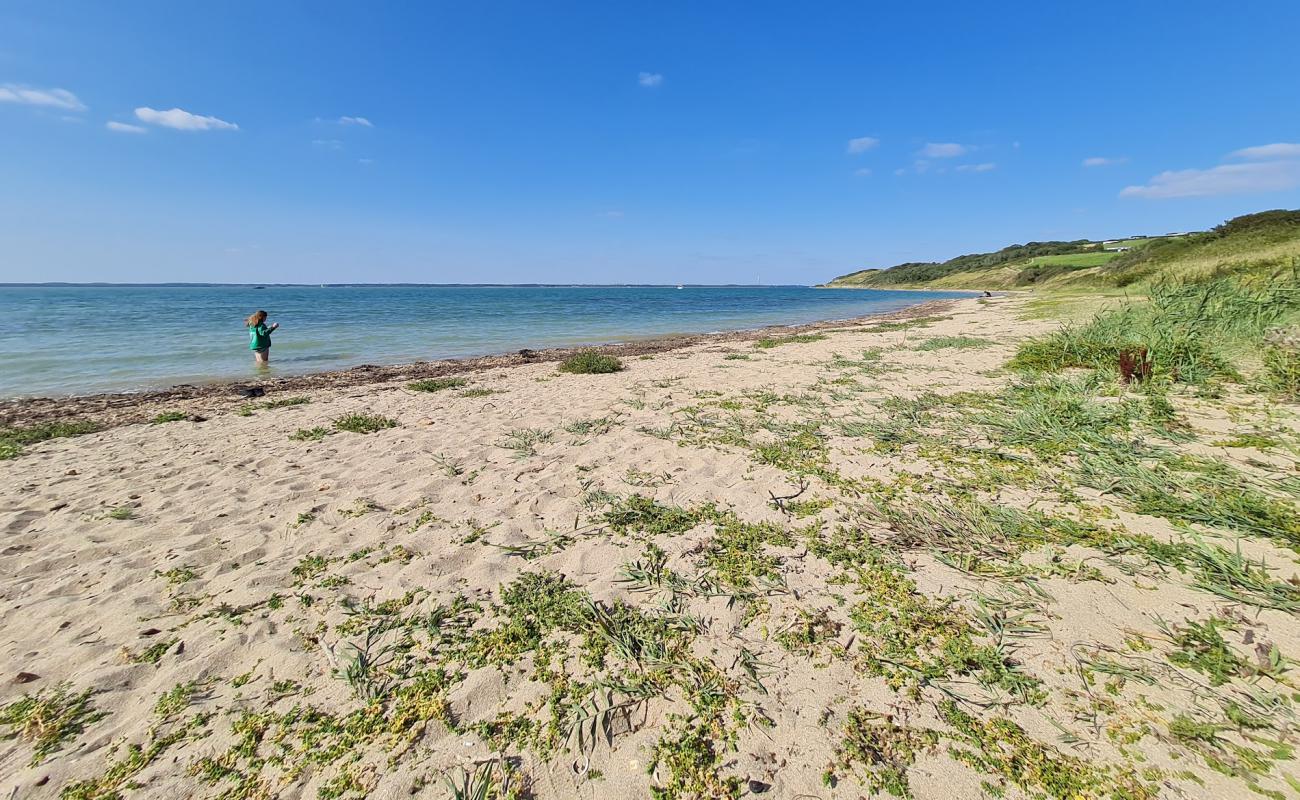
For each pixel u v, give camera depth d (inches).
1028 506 143.1
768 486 170.9
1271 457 159.3
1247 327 294.7
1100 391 249.1
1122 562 113.7
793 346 590.2
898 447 198.8
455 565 131.3
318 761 77.5
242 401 383.6
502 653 98.7
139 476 205.2
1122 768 69.8
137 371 548.4
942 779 70.6
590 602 112.3
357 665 96.2
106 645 103.9
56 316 1312.7
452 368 545.0
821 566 122.9
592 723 82.4
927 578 114.9
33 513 169.8
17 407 374.6
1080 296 1139.9
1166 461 160.6
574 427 254.4
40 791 74.0
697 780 72.8
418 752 78.4
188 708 88.3
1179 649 88.7
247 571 130.8
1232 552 112.5
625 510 156.9
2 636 107.7
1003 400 255.0
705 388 348.5
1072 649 90.9
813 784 71.4
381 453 226.1
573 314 1561.3
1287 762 68.6
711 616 107.0
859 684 87.5
